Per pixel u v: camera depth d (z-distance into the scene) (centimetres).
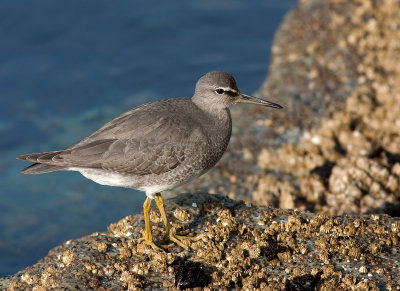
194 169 1057
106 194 1680
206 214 1075
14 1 2480
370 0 1920
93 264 927
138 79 2130
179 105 1096
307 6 2045
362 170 1320
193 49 2283
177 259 948
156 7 2495
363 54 1781
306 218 1030
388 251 942
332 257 930
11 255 1462
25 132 1878
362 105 1582
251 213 1057
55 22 2391
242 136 1634
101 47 2288
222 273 906
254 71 2159
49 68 2172
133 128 1031
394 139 1478
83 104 2012
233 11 2488
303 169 1477
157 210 1096
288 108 1688
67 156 1028
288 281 863
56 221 1575
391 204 1274
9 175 1733
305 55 1852
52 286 903
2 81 2094
